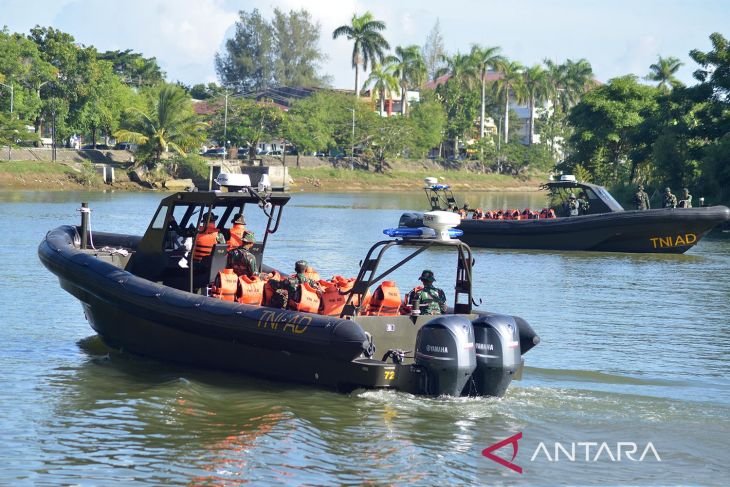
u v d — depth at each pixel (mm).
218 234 16797
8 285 25547
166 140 111750
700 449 11648
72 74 110188
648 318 22078
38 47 111188
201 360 15594
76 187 102750
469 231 42906
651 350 17984
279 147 147750
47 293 24266
